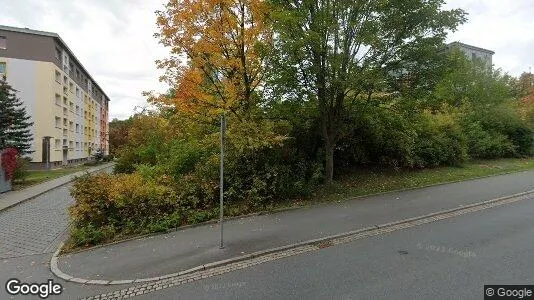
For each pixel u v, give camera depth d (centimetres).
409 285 499
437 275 531
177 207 955
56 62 4044
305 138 1412
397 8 1143
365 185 1399
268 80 1214
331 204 1125
